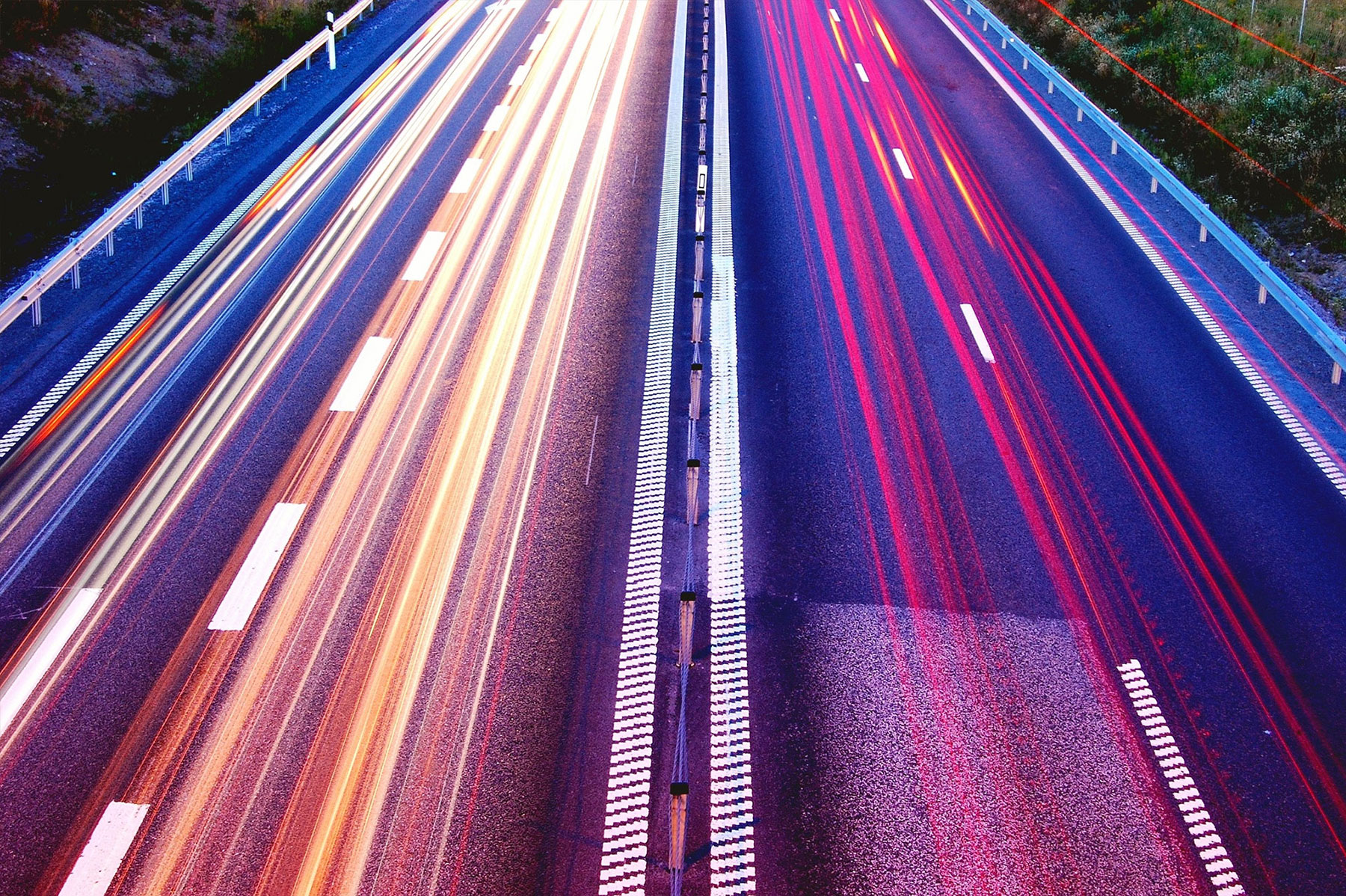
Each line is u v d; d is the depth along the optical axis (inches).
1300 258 690.2
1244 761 348.8
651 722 361.1
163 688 367.6
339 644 387.2
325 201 723.4
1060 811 332.5
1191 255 689.0
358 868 311.7
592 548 436.8
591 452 492.7
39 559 421.7
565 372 550.6
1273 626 401.1
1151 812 332.5
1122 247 698.8
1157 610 409.1
